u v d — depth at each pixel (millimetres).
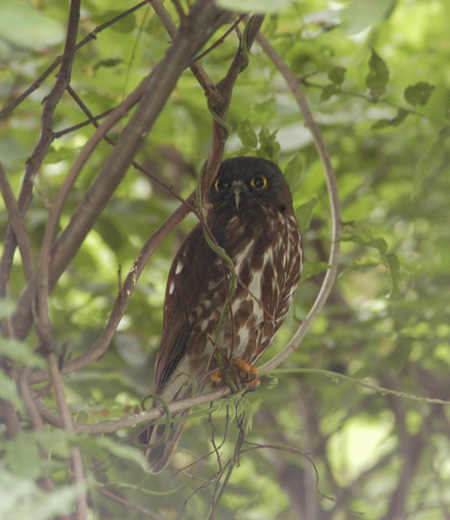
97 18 6941
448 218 10359
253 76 8945
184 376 7258
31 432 2549
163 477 6789
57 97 4387
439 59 10461
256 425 8945
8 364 3113
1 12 2391
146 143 10805
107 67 7586
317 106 9297
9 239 3752
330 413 10609
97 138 3650
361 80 9609
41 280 3285
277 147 6875
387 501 11109
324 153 6266
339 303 10617
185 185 12109
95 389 7645
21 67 8000
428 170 7047
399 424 9492
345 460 12555
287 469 10359
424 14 10859
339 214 6215
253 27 4250
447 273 9578
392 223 10547
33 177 4074
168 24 3932
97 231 9469
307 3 9250
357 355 9414
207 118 9766
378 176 11094
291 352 5594
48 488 2957
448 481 10305
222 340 7117
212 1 3201
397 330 8828
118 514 6184
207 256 7219
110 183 3420
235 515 7719
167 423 4375
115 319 4207
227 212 7516
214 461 8109
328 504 9930
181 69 3307
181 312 7250
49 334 3195
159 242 4648
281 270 7398
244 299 7117
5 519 2092
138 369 7695
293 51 9133
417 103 7102
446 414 10805
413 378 9836
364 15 2838
